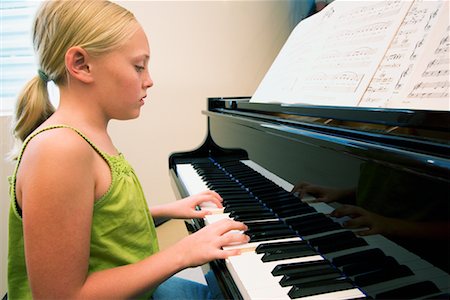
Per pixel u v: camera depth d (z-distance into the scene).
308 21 1.46
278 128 0.89
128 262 0.82
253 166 1.13
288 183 0.89
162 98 2.47
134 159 2.49
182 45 2.45
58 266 0.65
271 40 2.58
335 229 0.71
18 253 0.77
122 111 0.83
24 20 2.09
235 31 2.51
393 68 0.83
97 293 0.69
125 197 0.81
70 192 0.65
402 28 0.89
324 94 1.00
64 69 0.77
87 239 0.69
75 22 0.74
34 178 0.64
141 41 0.82
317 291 0.62
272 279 0.66
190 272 1.81
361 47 0.99
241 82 2.60
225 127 1.42
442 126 0.60
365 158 0.59
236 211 0.98
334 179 0.71
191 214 1.02
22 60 2.12
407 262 0.56
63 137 0.67
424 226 0.53
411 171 0.50
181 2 2.38
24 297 0.79
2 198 1.67
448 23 0.76
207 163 1.61
